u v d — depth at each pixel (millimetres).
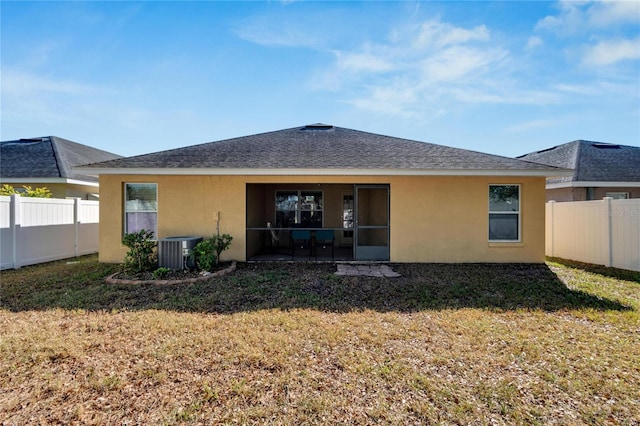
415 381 3021
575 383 2980
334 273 7594
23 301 5395
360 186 9180
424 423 2477
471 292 5988
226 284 6516
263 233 12242
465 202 8984
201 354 3518
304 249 11906
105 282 6680
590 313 4844
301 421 2496
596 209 8883
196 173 8406
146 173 8414
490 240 9070
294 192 12695
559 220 10242
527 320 4566
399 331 4156
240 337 3943
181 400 2732
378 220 10164
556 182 14375
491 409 2635
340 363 3342
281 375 3111
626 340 3902
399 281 6816
